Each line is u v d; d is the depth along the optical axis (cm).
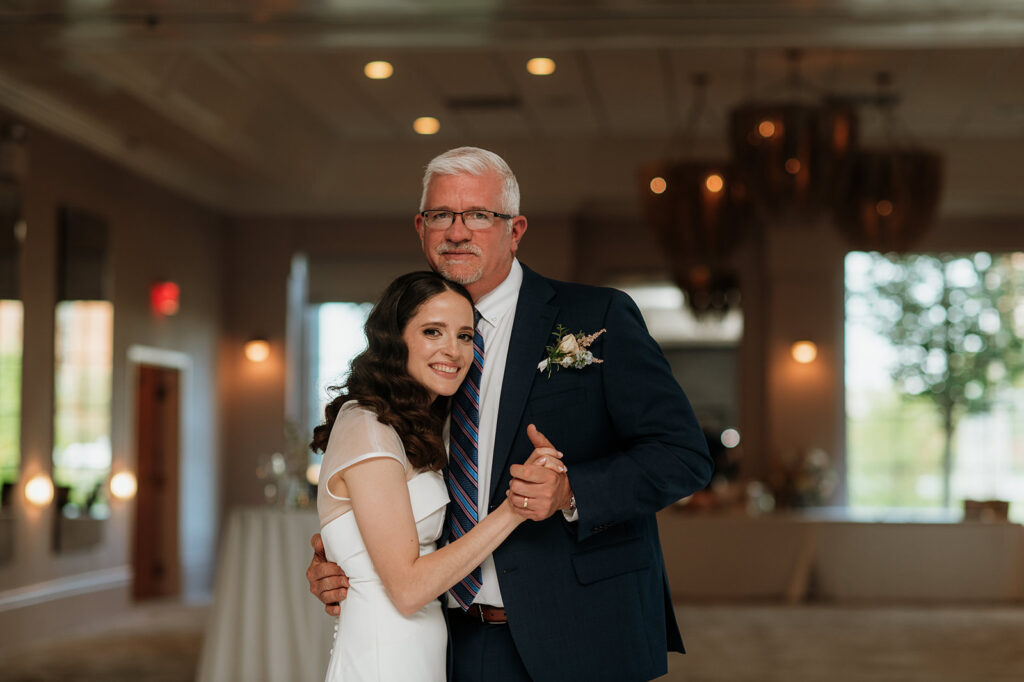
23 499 848
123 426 1018
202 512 1212
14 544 834
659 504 243
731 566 1056
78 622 911
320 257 1308
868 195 841
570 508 242
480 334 261
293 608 550
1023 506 1712
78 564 929
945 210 1242
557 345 255
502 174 257
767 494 1168
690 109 1070
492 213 254
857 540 1054
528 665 246
